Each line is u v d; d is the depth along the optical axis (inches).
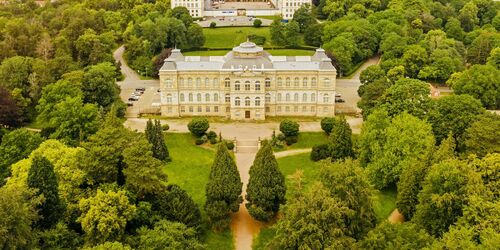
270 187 7642.7
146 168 7273.6
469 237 5659.5
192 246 6624.0
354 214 6190.9
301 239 5944.9
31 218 6058.1
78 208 7047.2
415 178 7603.4
